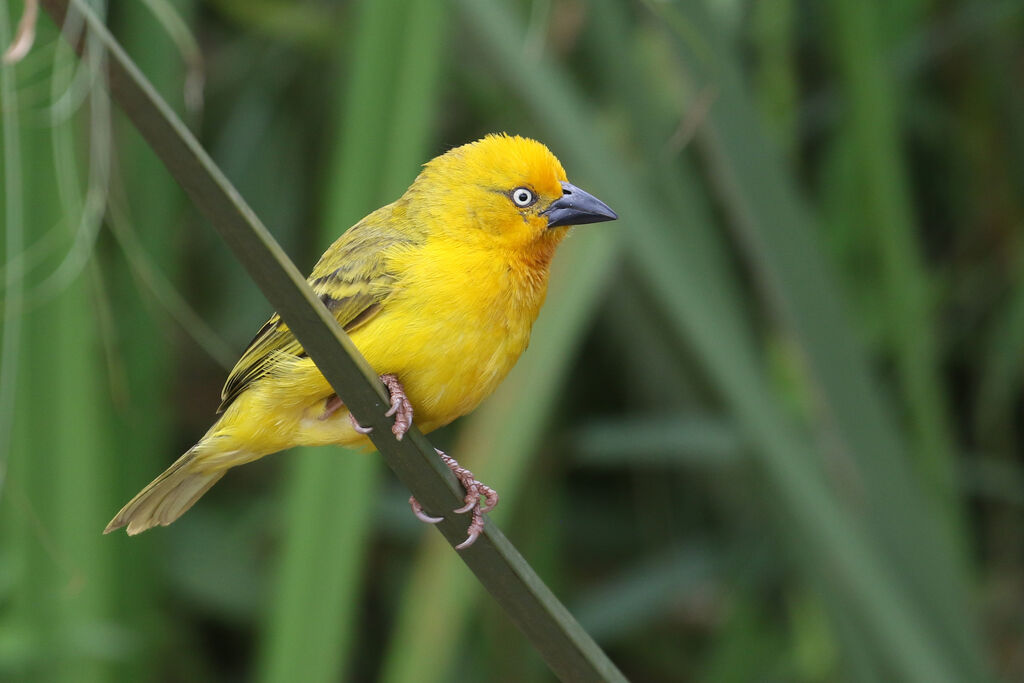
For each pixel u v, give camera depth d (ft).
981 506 42.65
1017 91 41.98
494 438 29.78
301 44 41.70
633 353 40.68
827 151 43.04
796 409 33.78
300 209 43.45
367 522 27.32
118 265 32.55
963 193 43.19
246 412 23.93
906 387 32.73
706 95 27.04
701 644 44.29
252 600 38.91
